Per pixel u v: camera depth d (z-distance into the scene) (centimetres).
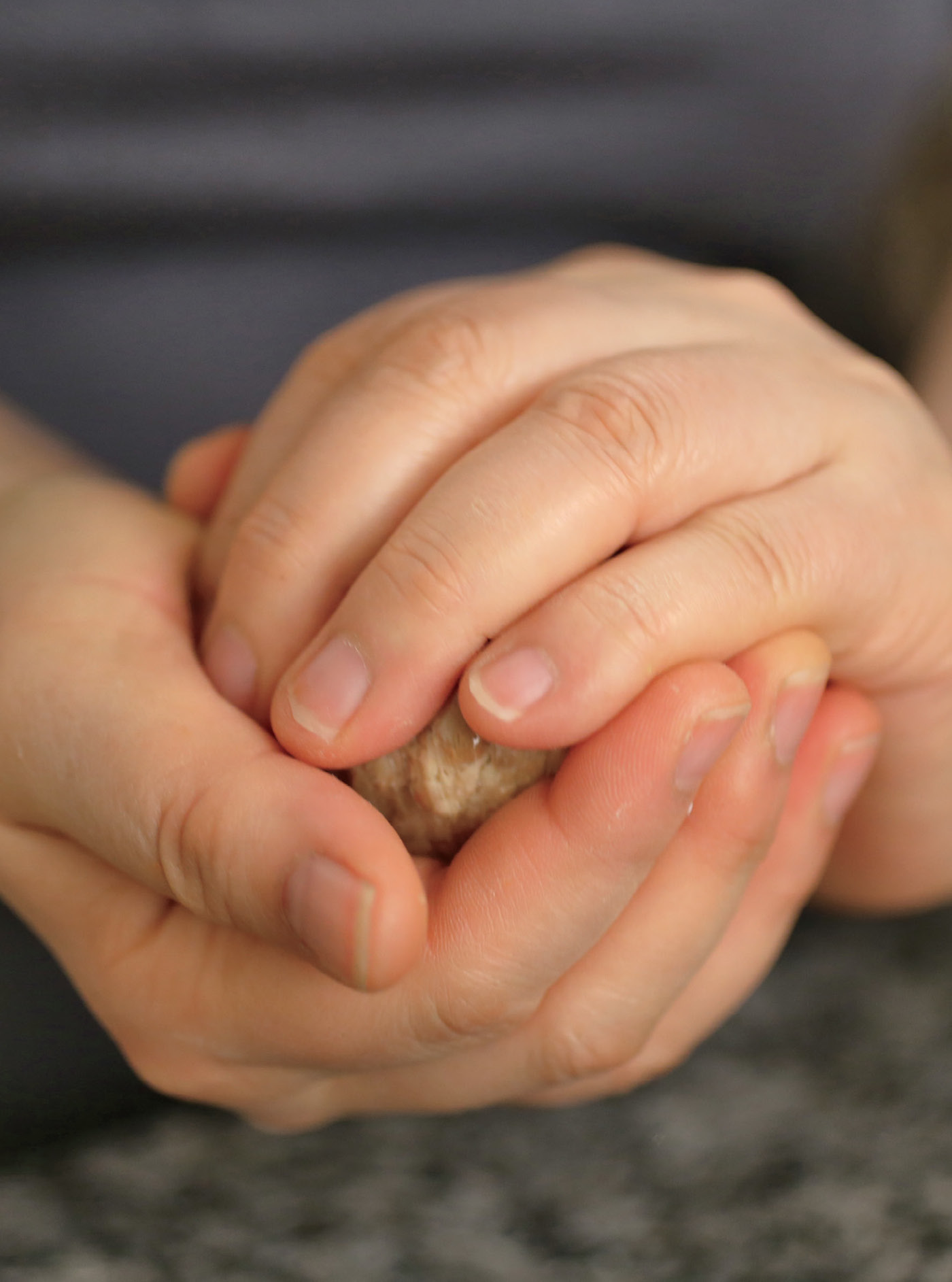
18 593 32
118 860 30
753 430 31
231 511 33
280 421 33
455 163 48
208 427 49
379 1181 32
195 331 48
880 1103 33
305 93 46
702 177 52
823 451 31
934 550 32
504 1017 30
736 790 30
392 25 46
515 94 49
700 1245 31
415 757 30
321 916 28
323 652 29
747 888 32
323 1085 32
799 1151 32
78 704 30
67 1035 33
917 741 34
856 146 54
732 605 30
